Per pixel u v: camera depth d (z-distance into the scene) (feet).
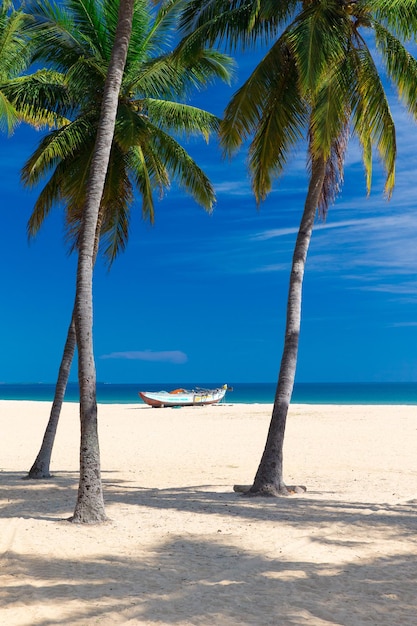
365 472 48.93
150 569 21.30
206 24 38.86
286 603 17.88
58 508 33.63
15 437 82.28
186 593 18.70
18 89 47.11
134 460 57.77
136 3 48.62
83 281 30.35
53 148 45.37
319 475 47.29
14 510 32.99
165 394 161.99
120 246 55.57
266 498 36.55
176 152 50.88
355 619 16.63
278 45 37.70
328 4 35.99
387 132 38.78
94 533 26.84
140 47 49.16
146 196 54.75
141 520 29.71
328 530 27.48
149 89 50.52
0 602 17.72
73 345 48.91
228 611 17.17
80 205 48.78
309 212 39.83
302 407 132.57
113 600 18.01
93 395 30.07
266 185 40.32
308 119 40.11
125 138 44.55
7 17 47.44
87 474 29.45
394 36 38.47
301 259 39.60
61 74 49.26
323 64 33.88
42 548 24.09
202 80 51.24
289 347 38.93
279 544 24.94
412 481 43.93
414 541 25.64
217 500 35.83
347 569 21.44
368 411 115.24
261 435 79.77
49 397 340.39
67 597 18.22
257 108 38.01
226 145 38.93
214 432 83.92
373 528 27.96
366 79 37.42
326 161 40.40
